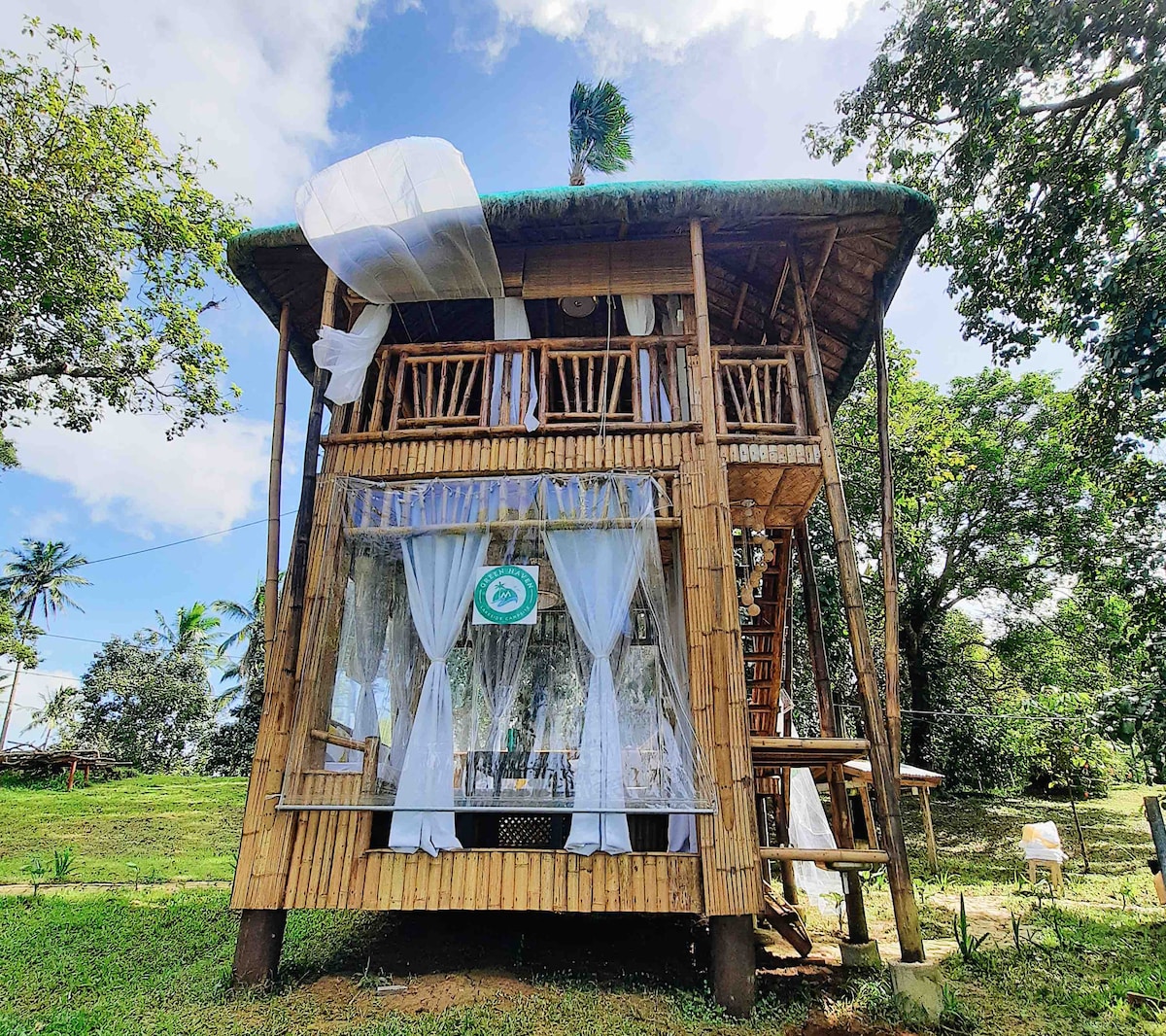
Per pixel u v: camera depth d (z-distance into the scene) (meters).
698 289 6.49
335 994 5.12
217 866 11.09
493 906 5.23
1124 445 11.05
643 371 6.82
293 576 6.05
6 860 11.74
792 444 6.43
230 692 30.66
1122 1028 4.63
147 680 33.03
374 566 6.49
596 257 7.04
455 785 5.89
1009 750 18.42
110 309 11.51
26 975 5.62
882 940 6.93
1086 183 9.72
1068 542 16.27
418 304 7.95
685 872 5.26
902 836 5.54
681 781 5.45
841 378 8.71
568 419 6.89
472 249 6.44
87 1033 4.44
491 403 6.80
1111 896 9.09
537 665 6.37
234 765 26.89
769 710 8.58
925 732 18.50
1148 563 11.59
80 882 9.91
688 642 5.75
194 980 5.45
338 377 6.46
